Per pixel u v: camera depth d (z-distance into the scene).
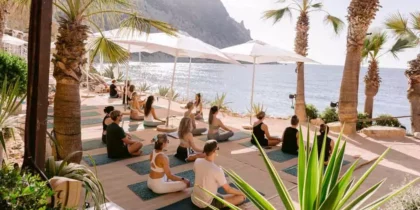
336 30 11.33
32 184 1.95
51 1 2.41
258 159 6.48
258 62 10.97
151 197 4.40
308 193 2.20
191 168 5.67
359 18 8.89
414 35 11.18
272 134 9.43
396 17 11.45
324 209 2.04
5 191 1.78
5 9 9.84
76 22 4.34
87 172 2.88
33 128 2.44
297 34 11.58
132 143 6.21
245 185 2.41
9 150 5.42
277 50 8.95
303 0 11.26
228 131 7.89
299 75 11.58
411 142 8.62
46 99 2.48
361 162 6.53
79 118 4.52
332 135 9.35
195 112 11.11
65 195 2.49
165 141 4.54
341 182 2.14
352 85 9.22
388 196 2.25
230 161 6.32
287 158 6.57
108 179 5.04
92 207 3.38
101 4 4.70
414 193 3.37
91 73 18.97
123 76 23.05
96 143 7.06
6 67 8.05
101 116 10.20
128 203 4.21
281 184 2.31
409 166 6.48
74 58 4.34
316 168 2.17
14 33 20.45
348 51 9.22
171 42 7.51
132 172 5.38
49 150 5.31
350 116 9.32
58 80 4.36
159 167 4.50
